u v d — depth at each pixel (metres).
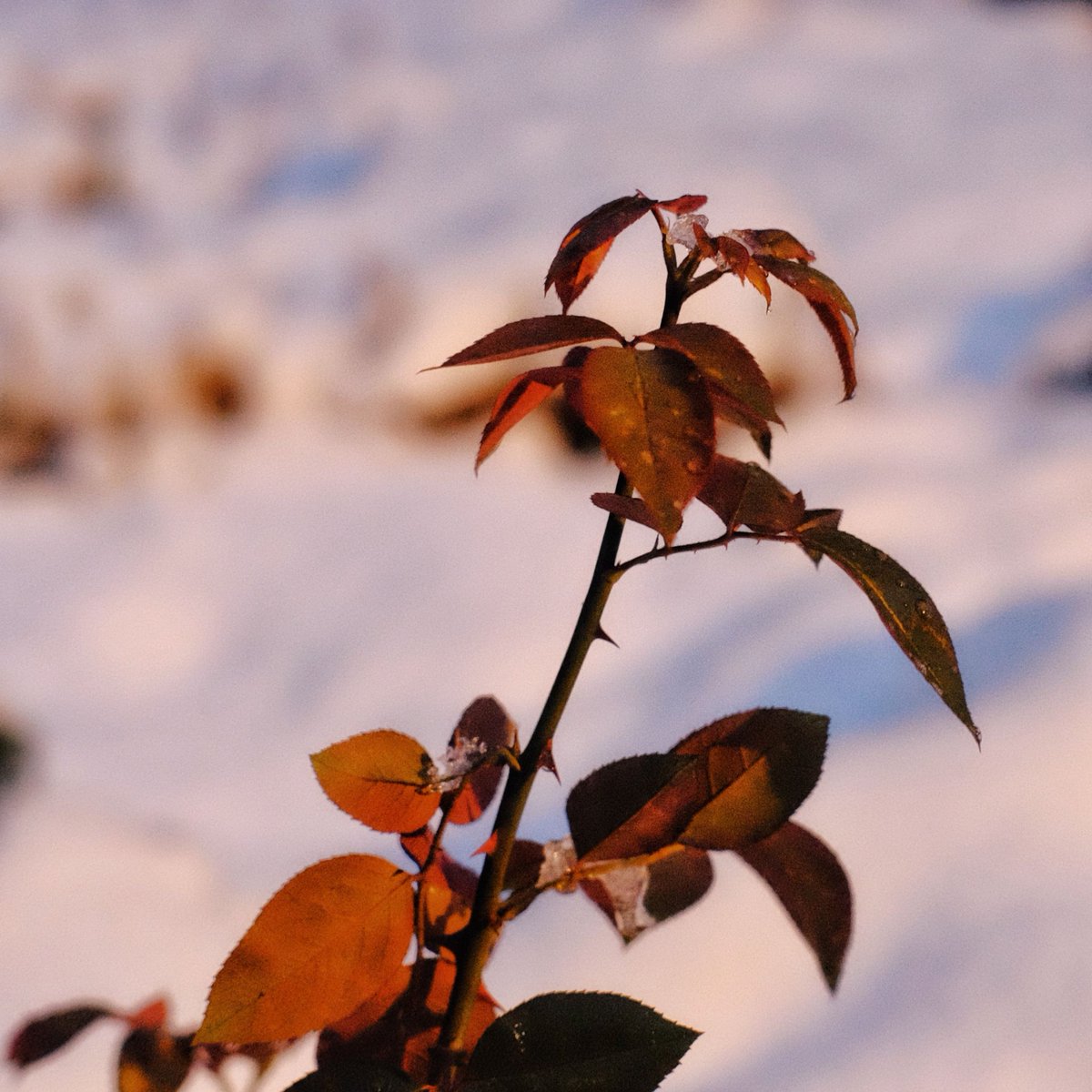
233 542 7.56
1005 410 7.72
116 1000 3.40
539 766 0.82
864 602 5.32
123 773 5.39
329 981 0.81
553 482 7.86
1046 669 3.90
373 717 5.84
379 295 8.94
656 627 5.81
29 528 8.01
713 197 10.12
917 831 3.24
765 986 2.84
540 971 3.03
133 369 8.74
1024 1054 2.35
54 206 11.16
